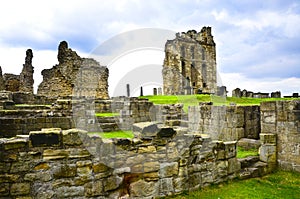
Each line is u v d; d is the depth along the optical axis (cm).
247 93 3206
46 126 964
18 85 3067
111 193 536
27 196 461
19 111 1008
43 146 475
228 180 713
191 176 642
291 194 633
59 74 2566
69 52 2559
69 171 492
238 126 1044
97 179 517
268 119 865
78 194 497
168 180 605
